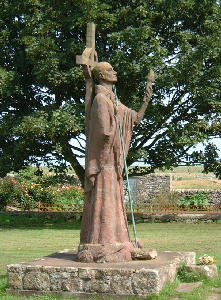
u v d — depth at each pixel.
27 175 29.55
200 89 20.39
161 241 16.81
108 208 8.63
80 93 21.41
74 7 20.45
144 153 20.12
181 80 20.14
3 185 27.38
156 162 21.77
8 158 21.08
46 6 20.33
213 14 21.19
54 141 19.84
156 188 30.58
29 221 24.17
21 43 20.12
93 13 19.41
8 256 13.59
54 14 20.19
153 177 30.73
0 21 21.45
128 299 7.48
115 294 7.61
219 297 7.53
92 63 9.21
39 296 7.87
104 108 8.64
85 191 8.89
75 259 8.81
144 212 23.25
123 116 9.13
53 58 19.53
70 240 17.41
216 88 21.31
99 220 8.61
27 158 21.58
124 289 7.57
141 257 8.73
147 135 21.69
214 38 20.33
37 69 20.16
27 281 8.07
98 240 8.53
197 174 52.16
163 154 21.27
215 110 21.33
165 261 8.62
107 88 9.02
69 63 20.25
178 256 9.35
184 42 20.62
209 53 20.02
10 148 21.55
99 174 8.73
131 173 22.69
